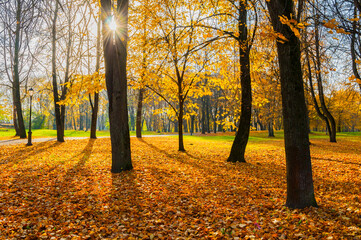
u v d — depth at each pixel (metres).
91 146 18.55
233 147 12.88
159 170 10.27
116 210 5.91
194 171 10.30
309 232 4.33
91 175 9.25
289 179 5.67
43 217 5.32
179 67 15.16
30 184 7.79
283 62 5.43
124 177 8.98
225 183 8.42
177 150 17.23
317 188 7.72
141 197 6.85
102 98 27.25
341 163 11.90
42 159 12.34
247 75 12.04
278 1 5.05
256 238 4.33
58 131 21.45
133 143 21.17
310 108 36.22
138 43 12.62
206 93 17.11
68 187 7.63
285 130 5.62
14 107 30.56
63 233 4.65
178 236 4.65
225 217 5.39
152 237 4.60
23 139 24.56
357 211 5.04
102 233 4.74
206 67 14.07
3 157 12.98
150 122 75.56
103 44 9.57
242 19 11.11
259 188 7.79
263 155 15.12
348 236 4.03
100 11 9.29
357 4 3.76
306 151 5.44
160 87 17.66
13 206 5.85
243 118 12.61
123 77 9.91
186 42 13.41
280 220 4.95
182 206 6.20
